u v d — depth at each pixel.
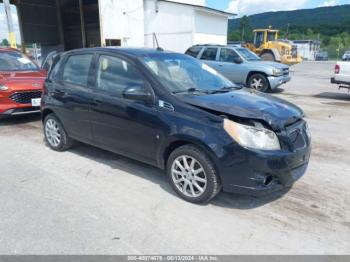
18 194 3.86
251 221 3.33
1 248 2.86
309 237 3.08
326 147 5.71
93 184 4.14
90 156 5.13
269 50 22.34
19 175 4.41
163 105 3.74
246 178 3.27
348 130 6.82
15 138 6.16
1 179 4.28
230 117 3.36
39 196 3.81
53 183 4.16
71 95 4.81
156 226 3.22
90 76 4.65
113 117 4.25
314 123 7.39
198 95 3.85
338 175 4.50
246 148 3.21
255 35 24.31
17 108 6.91
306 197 3.86
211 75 4.70
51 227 3.18
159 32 20.92
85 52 4.82
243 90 4.45
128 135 4.15
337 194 3.94
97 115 4.47
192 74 4.44
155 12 20.72
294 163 3.43
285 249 2.90
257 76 11.72
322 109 9.02
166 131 3.67
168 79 4.01
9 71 7.75
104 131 4.46
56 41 25.44
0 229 3.14
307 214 3.48
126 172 4.52
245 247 2.92
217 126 3.34
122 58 4.28
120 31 19.19
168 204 3.65
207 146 3.35
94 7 22.66
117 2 18.59
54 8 24.78
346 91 12.63
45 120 5.48
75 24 24.53
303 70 24.36
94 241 2.97
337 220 3.37
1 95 6.75
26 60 8.66
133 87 3.99
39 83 7.28
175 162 3.74
